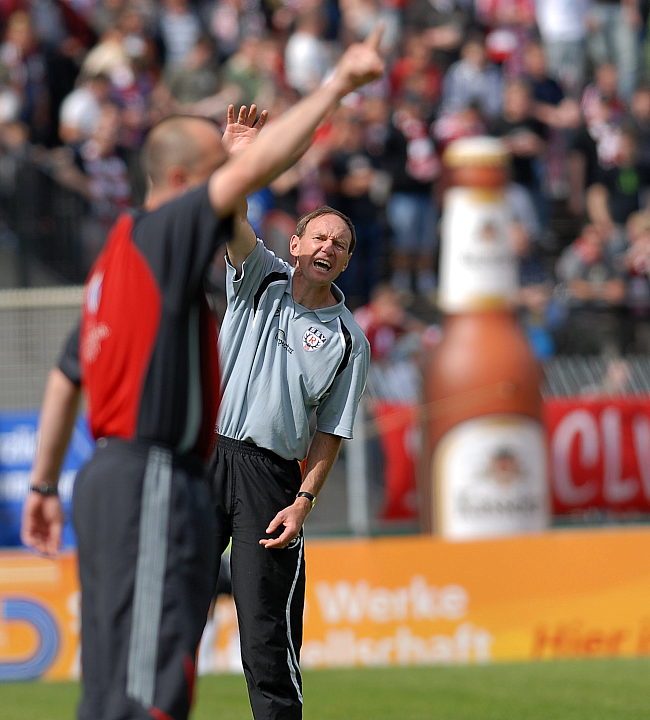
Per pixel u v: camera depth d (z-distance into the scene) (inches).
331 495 1471.5
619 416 1518.2
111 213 1822.1
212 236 492.1
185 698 493.0
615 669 1206.9
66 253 1800.0
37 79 1935.3
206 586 510.3
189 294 499.8
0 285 1770.4
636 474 1520.7
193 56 1973.4
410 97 1994.3
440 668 1235.9
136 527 497.4
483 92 2081.7
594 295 1739.7
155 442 505.0
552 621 1296.8
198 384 508.4
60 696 1105.4
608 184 1953.7
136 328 501.0
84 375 517.7
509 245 1402.6
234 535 689.0
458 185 1393.9
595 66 2287.2
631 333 1739.7
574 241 1961.1
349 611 1275.8
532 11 2242.9
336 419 695.1
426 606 1285.7
